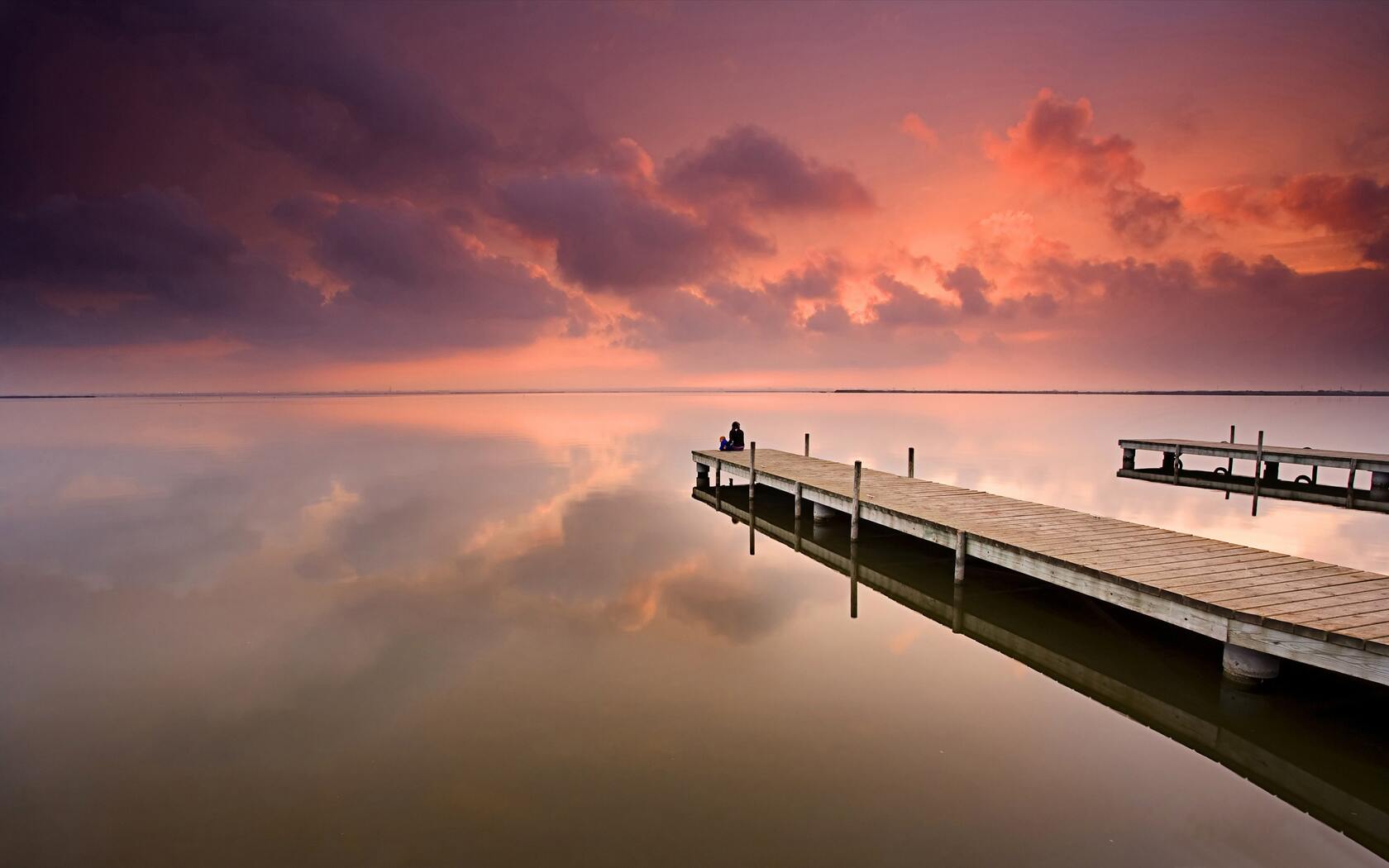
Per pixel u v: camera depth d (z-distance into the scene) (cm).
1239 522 1778
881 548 1438
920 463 2942
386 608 1062
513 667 839
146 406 9881
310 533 1586
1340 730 682
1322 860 494
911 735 672
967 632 969
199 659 869
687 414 7319
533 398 16262
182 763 629
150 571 1265
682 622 1001
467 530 1628
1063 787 582
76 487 2252
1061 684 795
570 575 1247
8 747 660
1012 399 14850
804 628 979
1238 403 11794
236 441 3906
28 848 513
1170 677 810
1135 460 3106
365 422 5844
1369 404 11544
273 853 504
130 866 493
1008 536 1088
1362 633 644
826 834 515
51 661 865
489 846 507
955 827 524
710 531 1634
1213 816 544
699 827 525
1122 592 841
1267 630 695
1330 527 1727
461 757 632
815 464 2075
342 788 586
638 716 711
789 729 682
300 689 780
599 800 561
